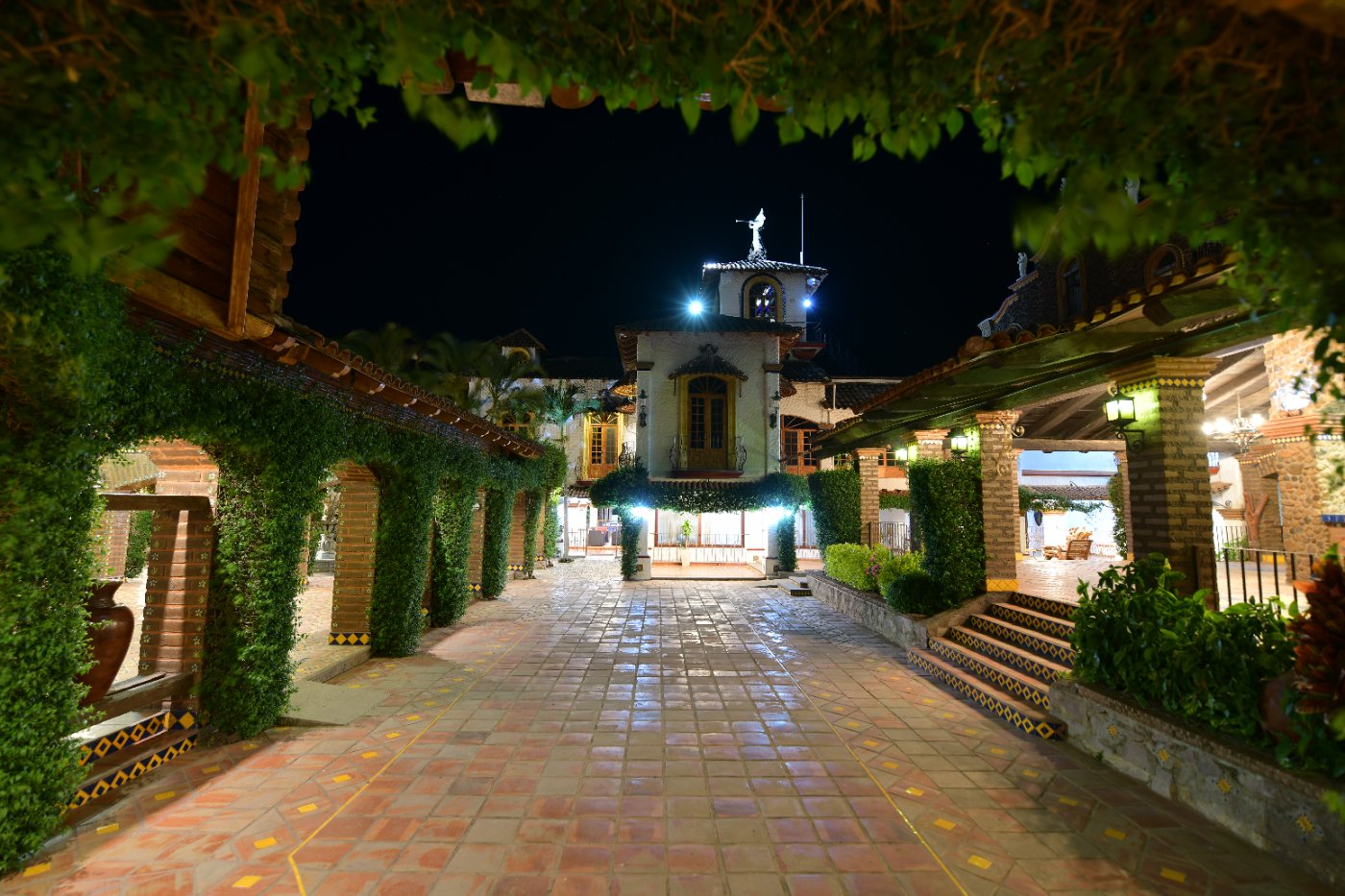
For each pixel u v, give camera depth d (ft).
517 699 23.38
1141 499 22.02
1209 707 14.65
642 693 24.21
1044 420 36.63
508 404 83.35
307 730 19.94
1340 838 11.61
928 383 24.36
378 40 5.11
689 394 67.82
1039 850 13.20
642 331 67.56
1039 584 34.27
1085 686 18.83
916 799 15.49
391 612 29.63
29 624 12.42
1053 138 5.14
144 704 17.10
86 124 4.74
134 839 13.39
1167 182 5.29
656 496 62.23
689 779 16.60
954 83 5.31
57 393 11.89
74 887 11.76
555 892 11.73
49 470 12.45
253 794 15.51
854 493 51.24
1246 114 4.78
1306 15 4.06
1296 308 5.48
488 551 49.26
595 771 17.03
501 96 9.70
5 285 9.94
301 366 20.48
